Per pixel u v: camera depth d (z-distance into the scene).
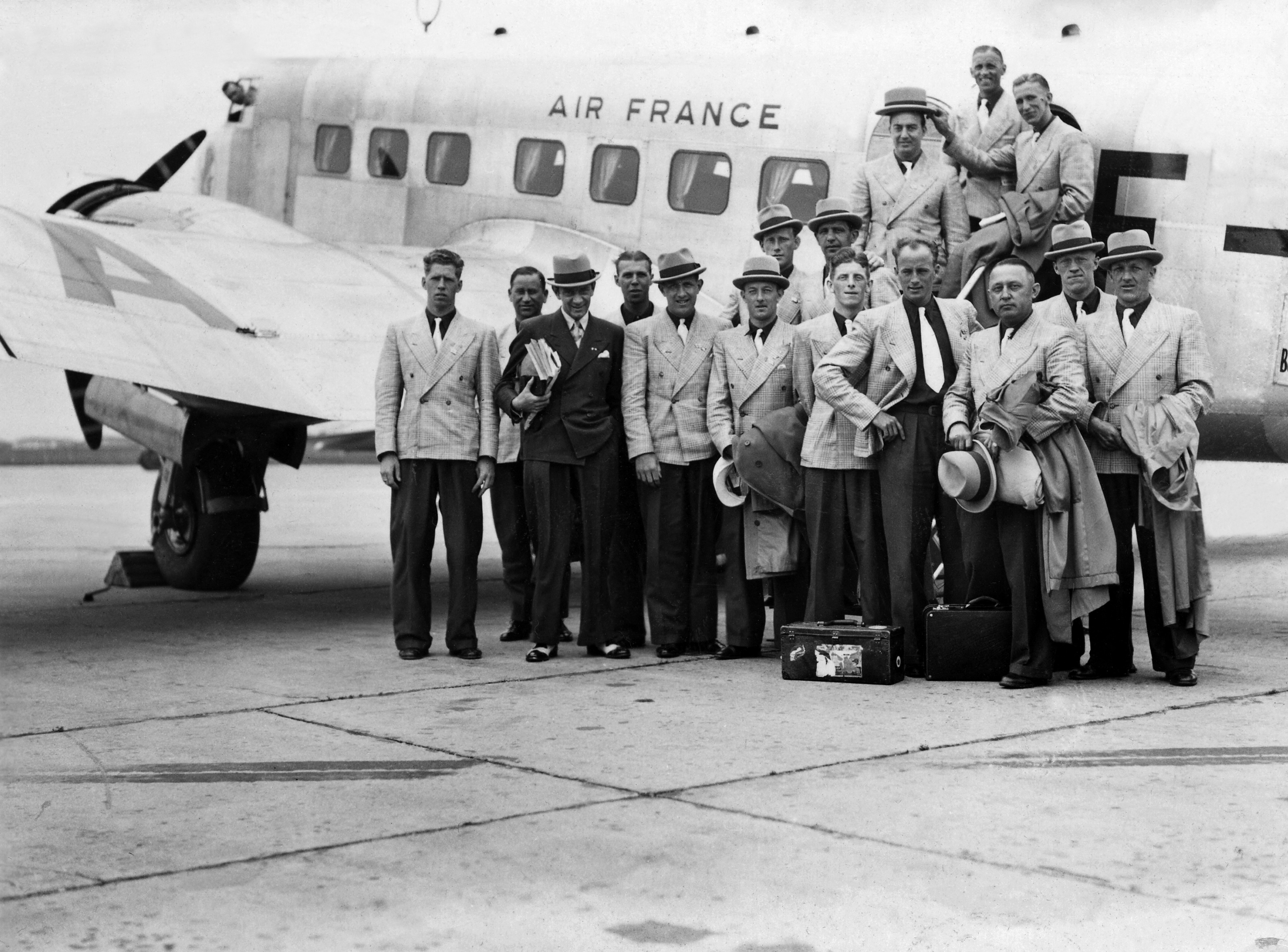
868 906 3.42
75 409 9.98
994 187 8.16
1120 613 6.48
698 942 3.21
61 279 8.02
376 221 11.59
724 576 9.77
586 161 10.34
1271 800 4.32
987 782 4.56
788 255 7.57
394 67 11.59
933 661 6.49
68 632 8.21
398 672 6.80
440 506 7.25
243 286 8.93
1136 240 6.39
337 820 4.19
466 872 3.70
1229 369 8.25
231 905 3.46
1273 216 8.09
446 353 7.15
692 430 7.20
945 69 8.87
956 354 6.59
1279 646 7.53
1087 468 6.18
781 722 5.54
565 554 7.16
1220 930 3.24
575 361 7.12
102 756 5.02
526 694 6.19
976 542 6.49
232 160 12.43
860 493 6.74
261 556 13.04
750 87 9.62
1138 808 4.24
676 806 4.30
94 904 3.47
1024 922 3.30
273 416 9.24
